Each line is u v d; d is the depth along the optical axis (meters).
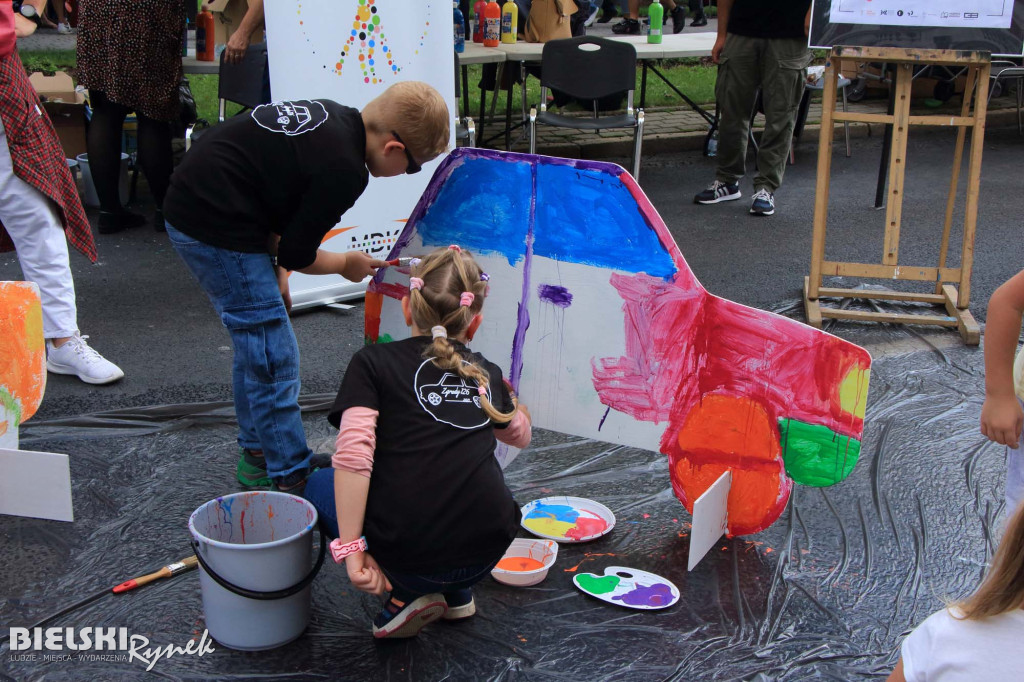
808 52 5.92
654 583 2.60
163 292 4.76
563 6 7.24
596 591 2.56
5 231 3.61
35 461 2.76
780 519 2.96
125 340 4.17
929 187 6.94
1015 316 1.99
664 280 2.62
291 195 2.62
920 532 2.90
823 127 4.43
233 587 2.17
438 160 4.64
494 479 2.23
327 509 2.36
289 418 2.90
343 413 2.19
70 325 3.70
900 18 4.21
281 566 2.21
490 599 2.54
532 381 2.88
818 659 2.33
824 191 4.49
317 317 4.54
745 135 6.39
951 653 1.37
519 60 6.54
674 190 6.86
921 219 6.18
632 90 6.21
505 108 8.66
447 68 4.53
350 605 2.50
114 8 4.86
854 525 2.93
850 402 2.48
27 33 3.49
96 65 5.04
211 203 2.61
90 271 5.00
